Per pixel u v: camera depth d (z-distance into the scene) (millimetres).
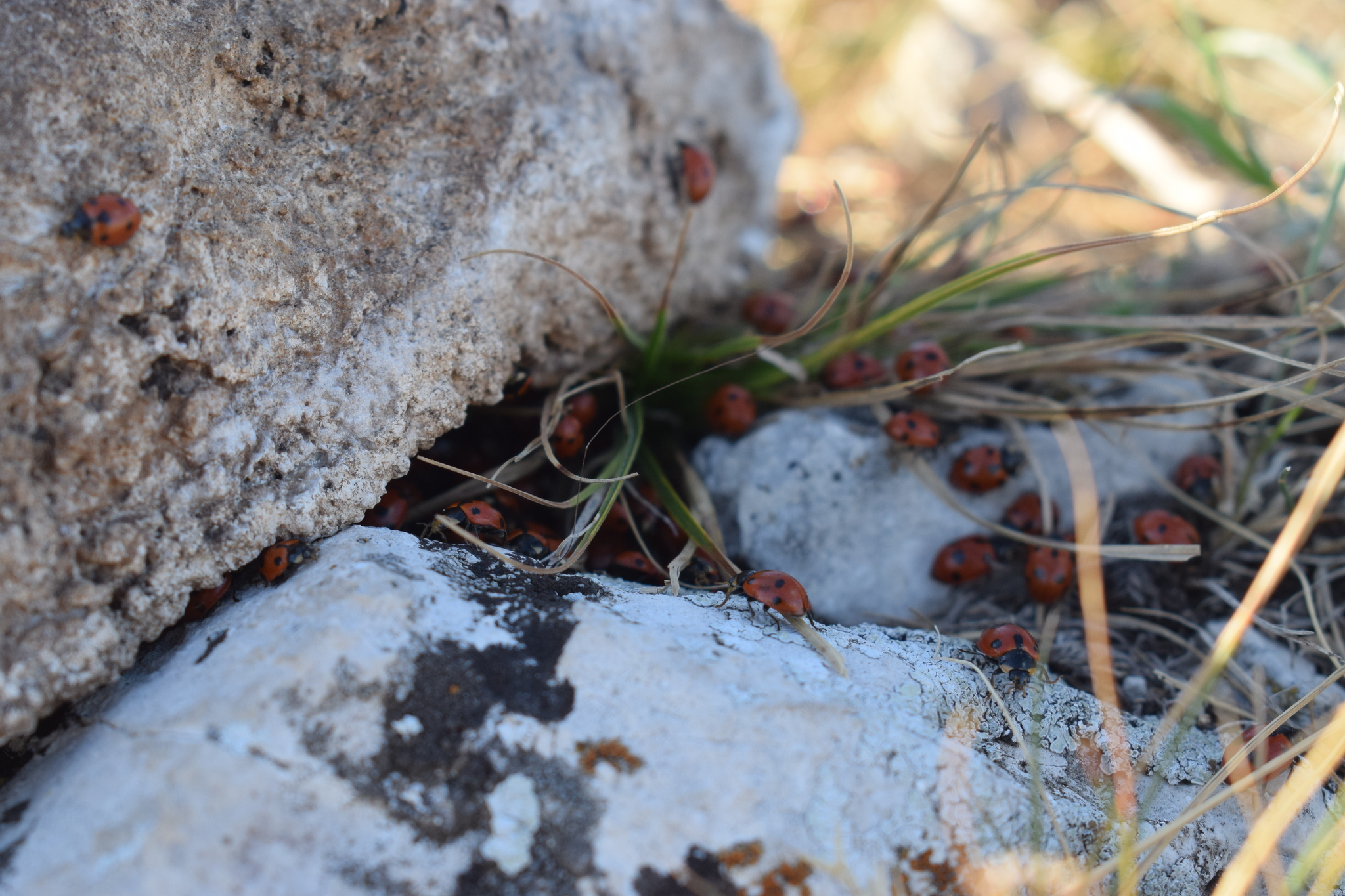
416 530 164
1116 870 144
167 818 131
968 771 144
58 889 128
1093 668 162
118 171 142
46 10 141
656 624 150
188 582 145
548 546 162
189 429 144
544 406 176
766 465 182
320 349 154
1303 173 154
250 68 154
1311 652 169
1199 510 181
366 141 161
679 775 139
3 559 135
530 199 170
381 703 138
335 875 132
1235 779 155
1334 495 183
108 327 140
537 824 136
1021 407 181
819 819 139
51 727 141
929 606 178
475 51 168
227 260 148
